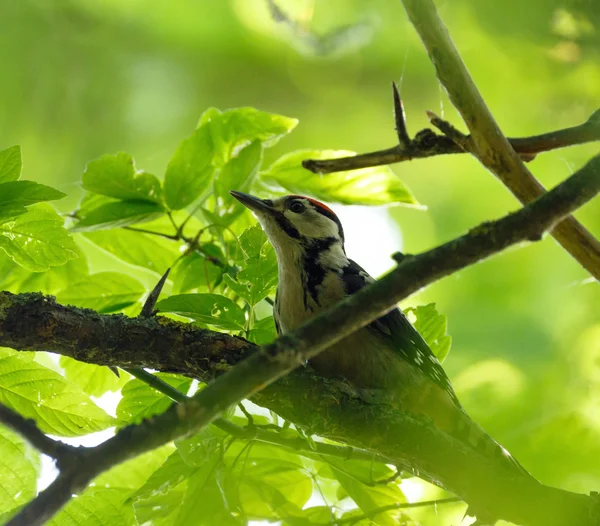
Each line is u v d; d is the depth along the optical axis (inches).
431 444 264.4
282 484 285.1
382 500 282.7
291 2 471.2
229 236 333.4
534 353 478.0
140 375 261.4
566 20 441.4
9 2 598.9
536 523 258.2
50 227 266.5
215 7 616.7
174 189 323.0
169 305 270.7
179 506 274.2
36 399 265.3
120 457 196.4
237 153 331.9
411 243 583.5
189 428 200.1
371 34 550.6
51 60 603.5
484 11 467.2
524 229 207.0
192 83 621.6
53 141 597.0
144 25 621.9
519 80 512.7
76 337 251.4
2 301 248.5
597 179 204.5
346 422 265.1
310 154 355.3
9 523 188.9
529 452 421.1
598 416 426.6
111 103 611.2
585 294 494.3
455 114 620.4
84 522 267.3
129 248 344.8
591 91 502.3
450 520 355.3
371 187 353.7
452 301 526.9
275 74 625.9
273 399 264.8
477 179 583.8
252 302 275.6
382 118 627.8
